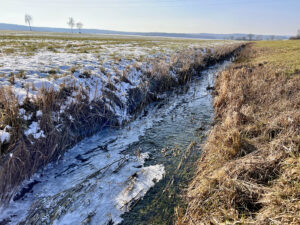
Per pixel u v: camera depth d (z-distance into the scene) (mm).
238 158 3455
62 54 9773
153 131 5656
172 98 8430
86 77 6305
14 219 2789
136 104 7023
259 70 9523
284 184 2643
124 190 3406
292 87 6406
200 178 3410
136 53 12438
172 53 14133
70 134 4496
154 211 3010
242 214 2461
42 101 4207
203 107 7430
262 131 4172
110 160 4277
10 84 4750
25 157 3379
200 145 4801
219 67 14656
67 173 3805
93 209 3021
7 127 3395
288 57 14344
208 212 2666
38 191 3314
